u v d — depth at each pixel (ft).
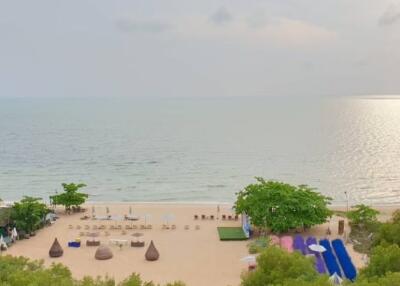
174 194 355.15
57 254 209.97
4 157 519.60
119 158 511.81
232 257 209.05
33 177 417.08
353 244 223.51
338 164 465.88
